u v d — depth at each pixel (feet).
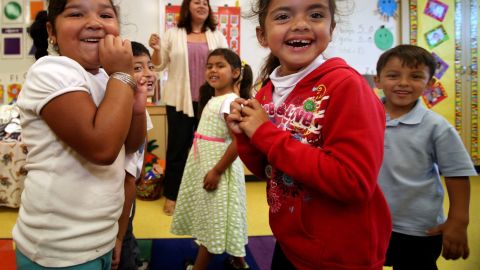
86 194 2.19
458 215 3.06
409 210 3.33
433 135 3.25
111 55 2.18
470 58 11.31
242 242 4.49
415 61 3.37
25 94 2.14
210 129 4.84
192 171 4.99
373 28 11.03
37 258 2.15
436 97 11.27
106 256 2.44
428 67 3.44
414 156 3.30
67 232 2.13
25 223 2.19
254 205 8.31
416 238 3.32
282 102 2.49
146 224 7.00
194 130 8.06
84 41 2.26
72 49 2.26
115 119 2.06
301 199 2.27
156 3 10.37
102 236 2.29
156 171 8.79
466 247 3.05
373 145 1.97
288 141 2.10
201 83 7.90
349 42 10.94
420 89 3.43
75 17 2.24
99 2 2.29
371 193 2.00
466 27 11.24
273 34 2.36
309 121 2.22
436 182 3.34
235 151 4.24
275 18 2.35
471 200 8.26
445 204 7.80
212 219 4.49
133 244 4.44
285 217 2.36
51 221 2.11
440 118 3.29
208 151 4.80
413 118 3.37
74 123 1.98
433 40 11.18
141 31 10.40
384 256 2.30
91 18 2.24
